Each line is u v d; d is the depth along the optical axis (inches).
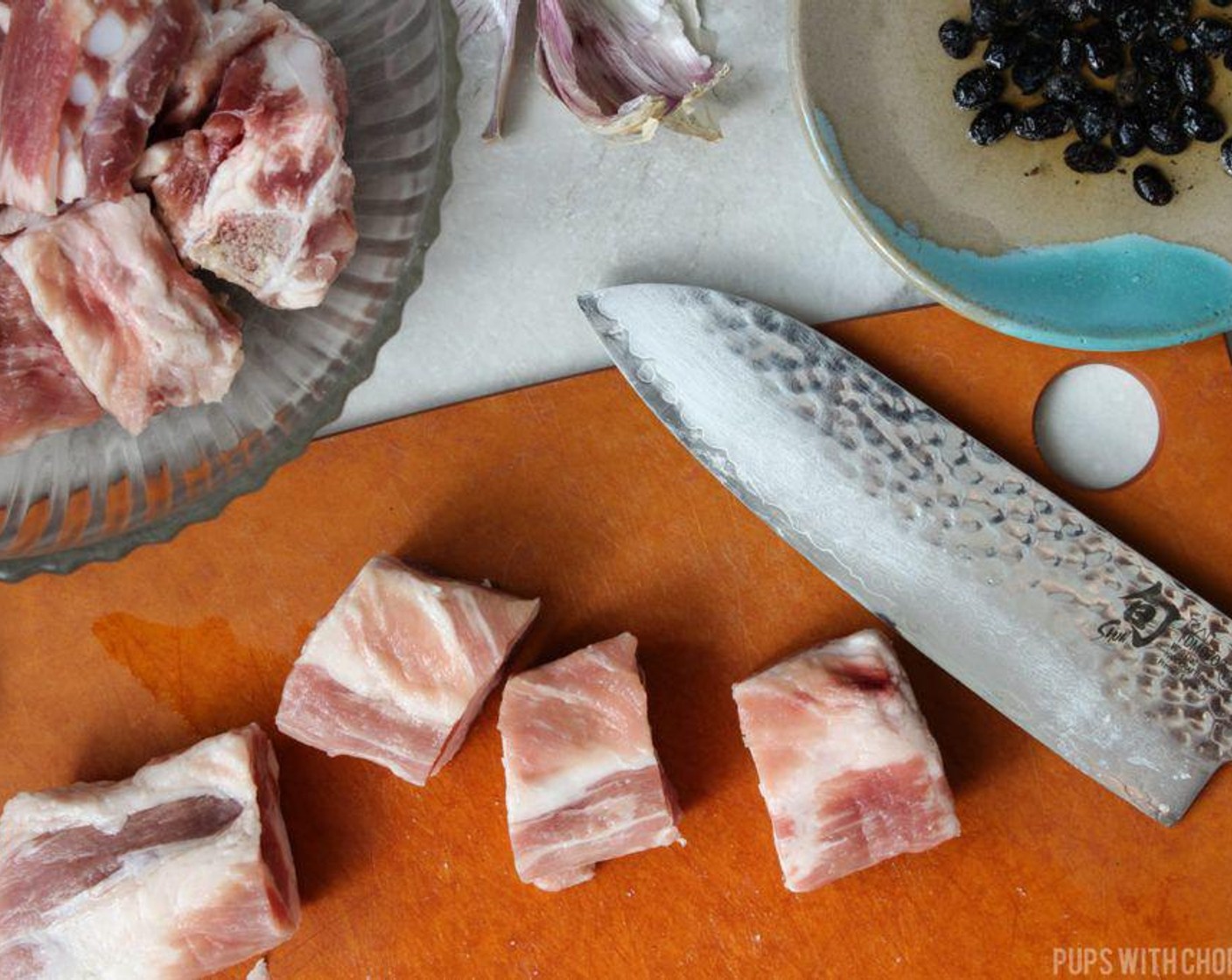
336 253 16.3
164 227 16.1
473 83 18.0
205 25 15.9
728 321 17.6
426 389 18.3
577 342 18.2
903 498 17.7
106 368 16.1
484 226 18.1
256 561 18.2
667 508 18.1
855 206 17.2
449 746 17.9
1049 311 17.4
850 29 17.3
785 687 17.6
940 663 17.8
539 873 17.8
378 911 18.3
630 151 18.1
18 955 17.8
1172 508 17.9
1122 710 17.6
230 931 17.6
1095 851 17.9
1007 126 17.5
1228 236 17.5
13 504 17.2
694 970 18.2
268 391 17.1
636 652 18.1
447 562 18.2
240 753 17.7
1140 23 17.2
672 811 17.8
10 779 18.3
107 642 18.2
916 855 18.0
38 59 15.5
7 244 16.0
